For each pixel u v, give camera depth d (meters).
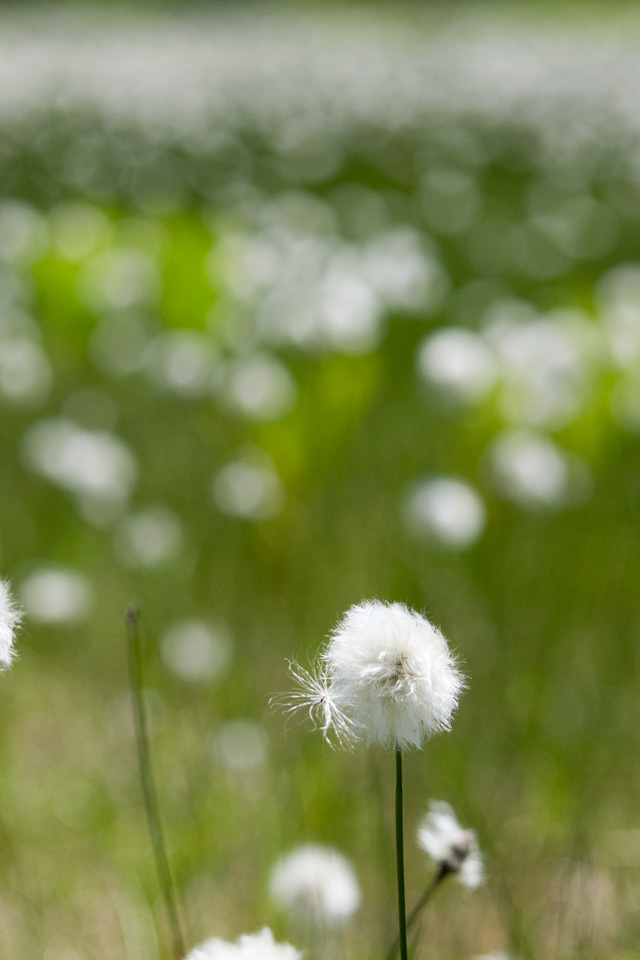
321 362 2.30
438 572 1.80
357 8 17.05
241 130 6.27
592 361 2.16
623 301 2.67
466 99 7.27
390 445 2.17
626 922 1.34
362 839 1.39
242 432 2.27
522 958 1.30
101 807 1.42
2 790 1.43
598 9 15.27
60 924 1.35
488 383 2.00
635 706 1.51
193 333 2.62
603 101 6.82
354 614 1.14
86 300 2.74
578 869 1.38
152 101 7.19
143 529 1.83
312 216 3.78
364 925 1.34
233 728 1.46
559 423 2.03
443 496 1.70
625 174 5.04
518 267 3.63
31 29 13.77
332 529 1.88
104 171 5.16
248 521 1.90
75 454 1.96
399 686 1.12
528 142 5.82
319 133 6.05
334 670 1.13
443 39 12.12
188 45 11.90
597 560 1.83
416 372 2.45
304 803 1.41
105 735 1.49
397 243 3.09
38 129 6.25
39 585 1.63
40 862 1.38
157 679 1.56
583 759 1.46
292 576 1.79
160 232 3.10
